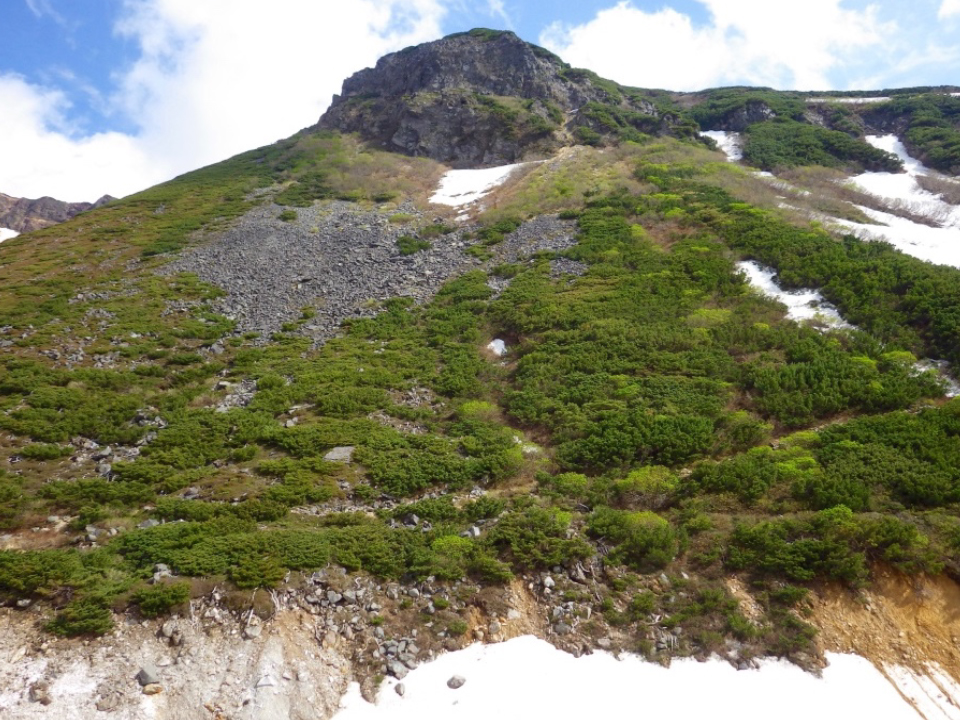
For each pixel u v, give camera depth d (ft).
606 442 52.06
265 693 29.12
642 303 81.15
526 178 148.66
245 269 106.22
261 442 54.34
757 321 73.82
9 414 55.26
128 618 32.19
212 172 188.96
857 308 73.26
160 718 27.78
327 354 75.56
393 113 208.95
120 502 43.52
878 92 239.30
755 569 36.81
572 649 32.65
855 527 37.04
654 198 121.90
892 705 29.55
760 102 204.64
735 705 29.53
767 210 110.11
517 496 46.57
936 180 141.79
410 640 32.99
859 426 50.75
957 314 65.87
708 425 53.72
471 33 244.22
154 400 61.57
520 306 84.69
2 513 40.70
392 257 110.52
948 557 35.12
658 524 40.37
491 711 29.35
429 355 75.36
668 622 33.83
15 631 30.96
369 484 48.06
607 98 215.10
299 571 36.09
